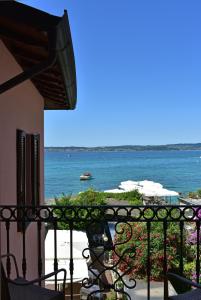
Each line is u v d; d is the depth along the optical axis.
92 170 89.69
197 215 3.44
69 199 22.31
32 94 6.34
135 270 8.49
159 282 8.49
